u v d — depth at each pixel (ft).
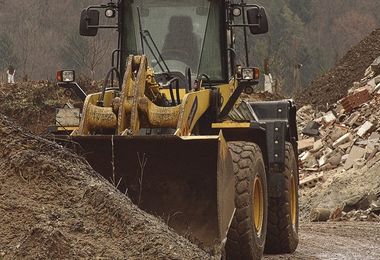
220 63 76.23
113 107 64.34
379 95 181.88
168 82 68.69
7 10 474.08
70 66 417.08
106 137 61.57
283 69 317.22
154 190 62.39
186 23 76.23
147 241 48.62
